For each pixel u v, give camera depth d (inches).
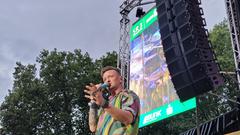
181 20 343.9
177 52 347.9
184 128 1123.3
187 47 334.6
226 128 402.0
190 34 330.6
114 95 114.3
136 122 105.3
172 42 354.0
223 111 1011.3
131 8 583.2
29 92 1188.5
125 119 101.3
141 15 566.6
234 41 363.3
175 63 351.3
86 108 1192.2
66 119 1143.0
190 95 339.0
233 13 368.2
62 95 1203.2
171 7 359.6
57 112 1182.3
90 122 115.6
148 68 516.1
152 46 514.9
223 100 1010.1
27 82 1217.4
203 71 319.3
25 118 1158.3
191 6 339.0
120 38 590.6
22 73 1230.3
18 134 1147.9
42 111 1177.4
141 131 1143.0
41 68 1228.5
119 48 587.8
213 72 324.2
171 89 459.2
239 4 362.0
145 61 525.7
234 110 391.5
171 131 1146.0
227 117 401.7
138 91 529.0
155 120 478.0
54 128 1163.3
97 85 104.9
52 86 1194.0
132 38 569.0
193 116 1104.2
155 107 484.4
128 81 569.3
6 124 1157.7
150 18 529.3
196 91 331.6
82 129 1197.1
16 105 1182.3
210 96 985.5
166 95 466.9
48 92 1190.3
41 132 1152.2
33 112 1159.0
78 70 1223.5
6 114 1155.3
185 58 337.7
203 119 1063.0
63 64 1234.0
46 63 1223.5
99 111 114.7
